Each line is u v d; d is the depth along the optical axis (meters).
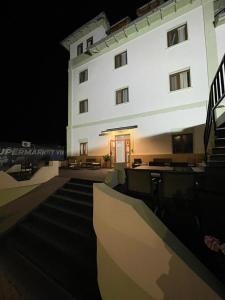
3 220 5.43
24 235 4.69
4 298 2.86
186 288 1.45
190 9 10.06
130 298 1.96
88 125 14.56
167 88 10.66
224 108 7.25
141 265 1.81
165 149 10.48
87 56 15.05
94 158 13.94
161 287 1.63
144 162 11.18
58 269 3.40
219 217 2.97
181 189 3.36
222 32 9.15
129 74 12.36
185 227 3.21
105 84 13.70
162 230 1.72
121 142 12.45
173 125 10.27
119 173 6.11
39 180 7.61
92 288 2.92
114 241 2.19
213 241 1.87
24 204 6.15
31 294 2.89
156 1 12.16
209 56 9.28
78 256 3.47
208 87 9.27
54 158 17.36
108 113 13.35
